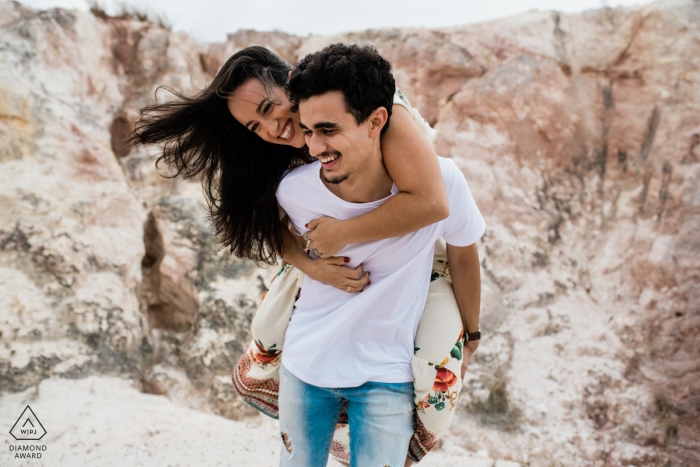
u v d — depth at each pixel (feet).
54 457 9.01
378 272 5.95
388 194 5.66
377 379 5.88
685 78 16.87
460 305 6.56
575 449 12.35
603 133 17.76
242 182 6.45
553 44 18.67
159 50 18.99
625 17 18.20
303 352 6.13
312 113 4.81
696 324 13.89
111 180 15.49
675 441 12.39
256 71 5.59
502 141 17.74
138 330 13.62
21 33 15.80
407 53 19.10
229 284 14.57
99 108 17.08
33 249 13.14
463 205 5.78
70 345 12.34
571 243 16.76
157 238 15.29
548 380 13.80
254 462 9.62
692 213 15.33
